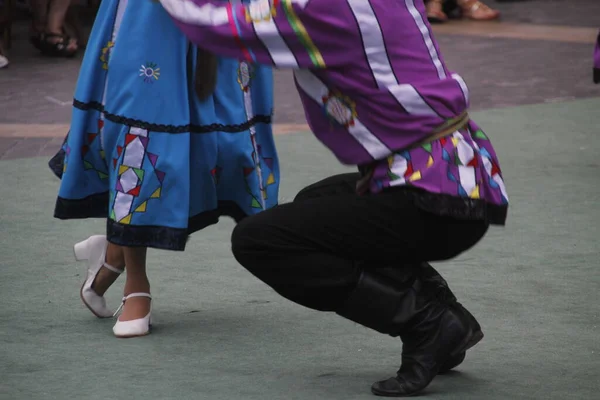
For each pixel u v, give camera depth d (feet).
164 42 25.59
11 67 74.95
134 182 25.88
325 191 24.40
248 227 22.11
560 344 27.20
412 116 21.07
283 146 53.42
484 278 32.91
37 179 46.21
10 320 28.76
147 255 35.27
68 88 68.23
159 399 23.30
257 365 25.66
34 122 58.44
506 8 107.76
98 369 25.21
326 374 25.07
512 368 25.48
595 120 60.08
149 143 25.79
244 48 20.90
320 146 53.52
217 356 26.25
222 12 20.90
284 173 47.80
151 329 28.27
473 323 23.81
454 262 34.65
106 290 30.71
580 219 40.16
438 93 21.18
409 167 21.18
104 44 26.32
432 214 21.39
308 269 21.95
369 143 21.33
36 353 26.23
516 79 72.38
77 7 86.17
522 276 33.17
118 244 26.02
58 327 28.30
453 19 100.63
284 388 24.07
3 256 34.94
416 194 21.11
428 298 23.22
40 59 78.33
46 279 32.58
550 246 36.60
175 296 31.19
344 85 21.02
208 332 28.09
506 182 46.14
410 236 21.54
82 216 27.27
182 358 26.07
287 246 21.85
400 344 27.40
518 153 52.03
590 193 44.19
